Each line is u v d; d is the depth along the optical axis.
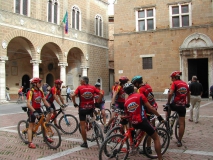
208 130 9.86
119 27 26.11
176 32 23.97
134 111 5.73
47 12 28.50
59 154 7.07
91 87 7.55
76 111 17.22
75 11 32.59
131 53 25.55
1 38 23.22
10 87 30.41
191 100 11.55
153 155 6.59
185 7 24.03
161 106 18.94
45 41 27.86
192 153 6.88
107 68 38.97
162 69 24.36
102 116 10.98
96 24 36.84
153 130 5.82
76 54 34.44
